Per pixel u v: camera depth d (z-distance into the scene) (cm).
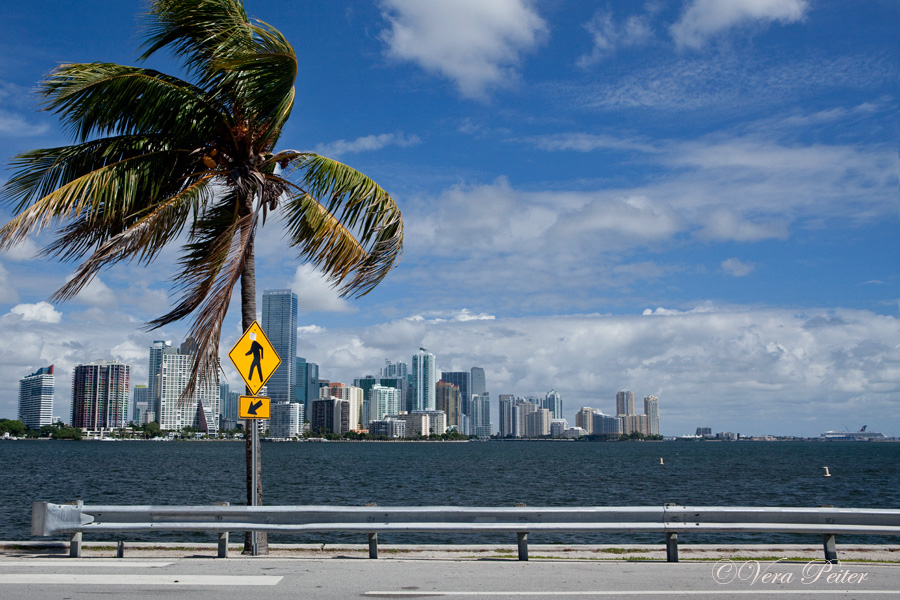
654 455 14738
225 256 1144
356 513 1055
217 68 1142
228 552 1180
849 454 15338
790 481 5259
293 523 1058
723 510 1062
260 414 1169
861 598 826
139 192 1214
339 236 1308
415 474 6128
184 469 6562
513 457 13062
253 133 1253
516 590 851
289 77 1191
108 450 15425
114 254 1073
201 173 1231
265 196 1262
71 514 1034
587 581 915
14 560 1057
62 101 1091
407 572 970
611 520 1064
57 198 1059
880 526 1049
